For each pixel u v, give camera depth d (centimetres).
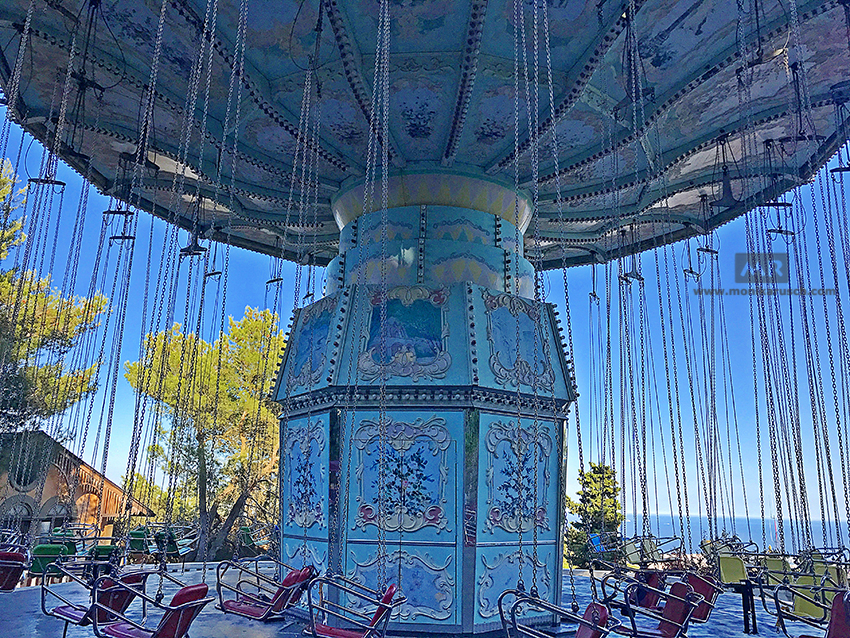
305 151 959
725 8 727
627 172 1120
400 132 975
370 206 1073
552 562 878
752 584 811
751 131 953
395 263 1002
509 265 1031
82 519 1953
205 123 896
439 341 873
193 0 711
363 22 749
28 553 891
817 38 780
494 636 788
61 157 978
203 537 1652
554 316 976
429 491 815
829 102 888
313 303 991
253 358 2083
